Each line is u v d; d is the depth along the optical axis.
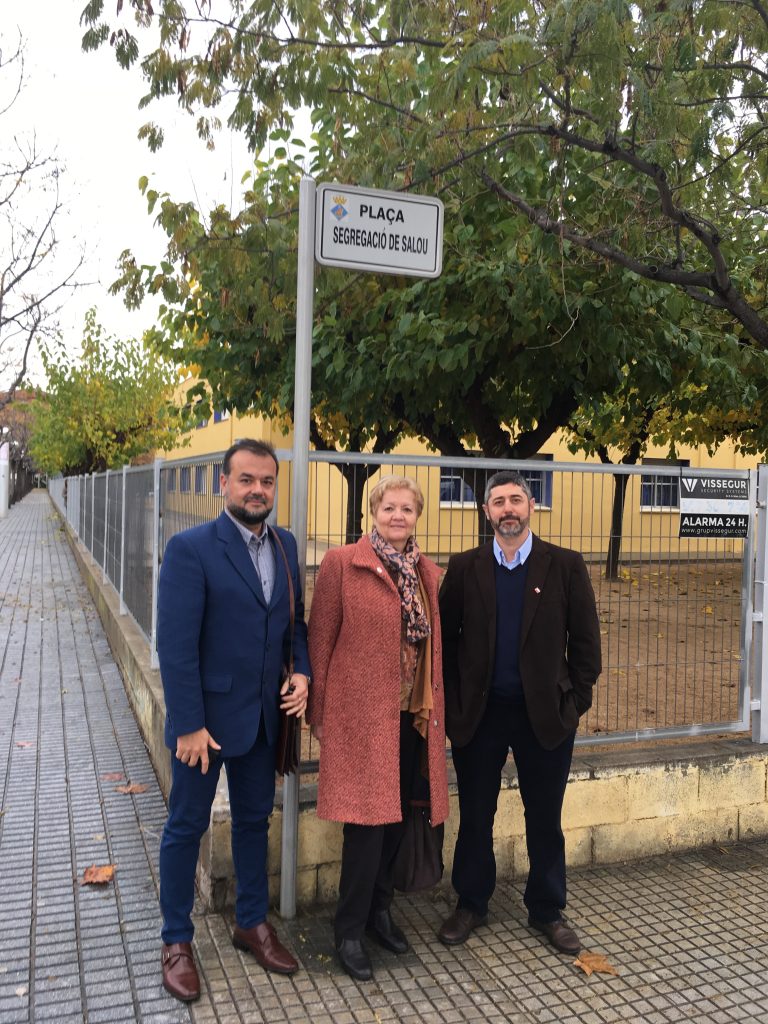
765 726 4.62
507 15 4.29
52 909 3.49
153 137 5.06
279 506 3.70
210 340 9.45
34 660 8.20
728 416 12.10
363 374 7.46
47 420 26.70
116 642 8.04
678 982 3.16
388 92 5.53
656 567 4.44
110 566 10.12
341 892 3.15
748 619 4.63
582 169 5.80
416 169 5.23
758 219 6.66
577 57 4.25
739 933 3.53
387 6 5.32
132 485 7.63
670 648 4.57
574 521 4.19
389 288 7.22
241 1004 2.90
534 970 3.21
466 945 3.37
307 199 3.33
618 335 6.56
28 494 77.25
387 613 3.08
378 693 3.08
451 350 6.38
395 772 3.07
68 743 5.69
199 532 2.98
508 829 3.93
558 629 3.25
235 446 3.02
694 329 7.38
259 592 2.99
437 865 3.28
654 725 4.64
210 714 2.94
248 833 3.13
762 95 5.10
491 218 6.48
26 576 15.13
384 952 3.30
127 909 3.50
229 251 4.97
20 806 4.59
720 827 4.41
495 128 5.22
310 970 3.11
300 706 3.04
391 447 12.02
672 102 4.48
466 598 3.34
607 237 5.82
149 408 25.61
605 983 3.14
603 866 4.15
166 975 2.96
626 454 14.23
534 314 6.41
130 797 4.73
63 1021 2.77
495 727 3.33
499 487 3.28
